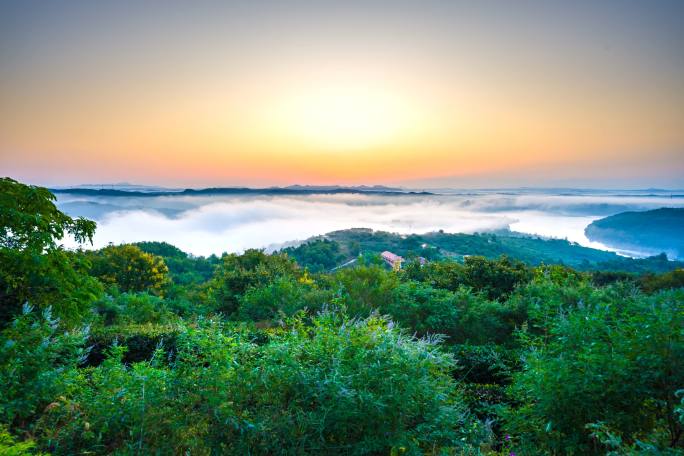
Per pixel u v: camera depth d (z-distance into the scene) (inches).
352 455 122.9
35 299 162.6
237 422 118.7
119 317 415.5
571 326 138.9
